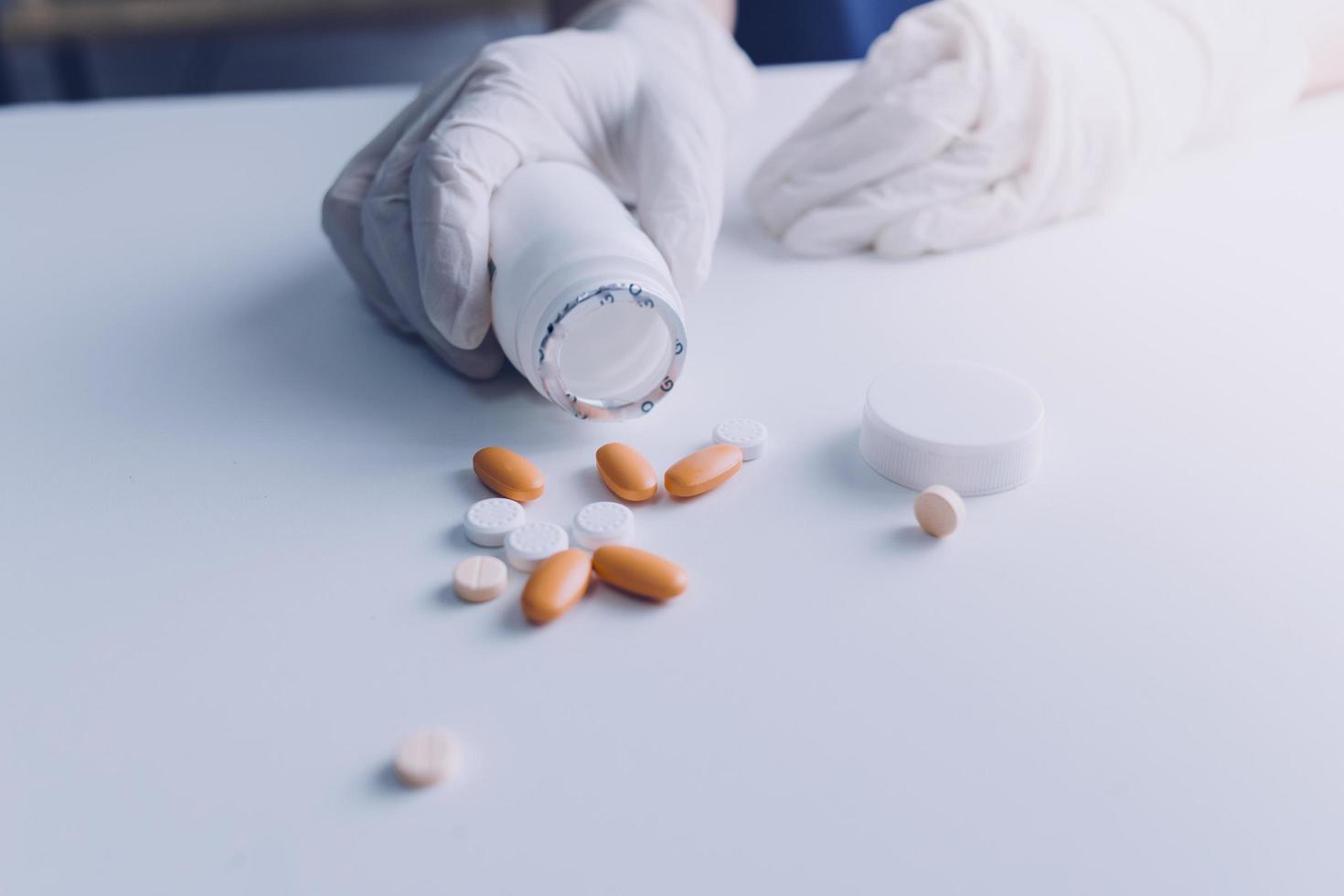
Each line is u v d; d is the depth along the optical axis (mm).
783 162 464
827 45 780
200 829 264
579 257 340
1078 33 459
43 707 286
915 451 333
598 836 261
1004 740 274
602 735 277
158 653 296
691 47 508
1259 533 319
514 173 394
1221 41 487
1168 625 296
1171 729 276
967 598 304
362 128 586
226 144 566
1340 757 271
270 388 384
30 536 327
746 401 371
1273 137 521
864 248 453
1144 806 263
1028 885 253
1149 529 321
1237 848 258
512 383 383
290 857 260
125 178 528
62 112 619
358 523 331
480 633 299
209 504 337
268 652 296
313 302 431
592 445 357
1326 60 543
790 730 277
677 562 315
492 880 255
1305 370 374
